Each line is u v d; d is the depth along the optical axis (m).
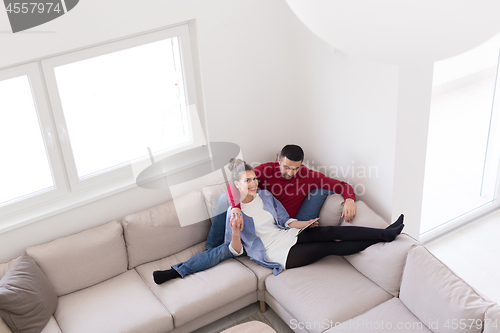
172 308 2.71
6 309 2.44
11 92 2.67
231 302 2.94
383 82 2.83
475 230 3.71
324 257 3.04
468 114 3.37
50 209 2.92
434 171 3.42
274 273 2.92
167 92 3.14
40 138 2.85
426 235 3.59
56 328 2.59
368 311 2.59
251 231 3.05
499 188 3.83
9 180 2.85
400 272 2.66
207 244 3.19
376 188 3.21
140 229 3.04
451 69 3.12
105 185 3.11
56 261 2.82
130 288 2.89
